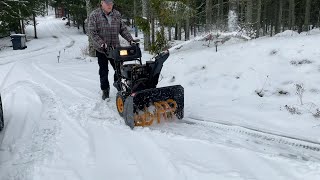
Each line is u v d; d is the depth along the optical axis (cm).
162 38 1241
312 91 584
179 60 859
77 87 779
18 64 1452
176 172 339
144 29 1329
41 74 1038
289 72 645
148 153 390
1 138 470
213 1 2870
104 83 628
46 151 414
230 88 662
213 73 728
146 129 466
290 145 416
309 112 521
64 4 4656
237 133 459
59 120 533
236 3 1462
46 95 710
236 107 578
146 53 1326
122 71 521
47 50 2500
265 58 711
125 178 336
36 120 541
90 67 1172
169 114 517
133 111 468
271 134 450
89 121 519
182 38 3509
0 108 498
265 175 325
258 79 657
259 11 2534
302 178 313
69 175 347
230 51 796
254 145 414
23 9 3350
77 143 433
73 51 2209
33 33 4681
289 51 700
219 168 342
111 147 414
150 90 471
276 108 555
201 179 322
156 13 1317
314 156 380
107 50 555
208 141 414
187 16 1402
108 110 574
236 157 367
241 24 1531
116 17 591
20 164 381
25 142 449
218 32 1501
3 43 3231
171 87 489
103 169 357
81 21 4888
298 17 3747
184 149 395
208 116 539
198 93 670
